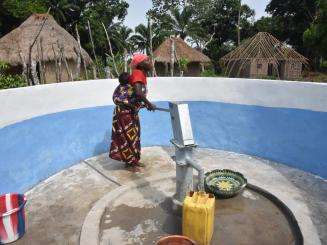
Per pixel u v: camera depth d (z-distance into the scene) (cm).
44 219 358
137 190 419
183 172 344
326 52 2283
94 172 479
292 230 337
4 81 759
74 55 1397
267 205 385
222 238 322
